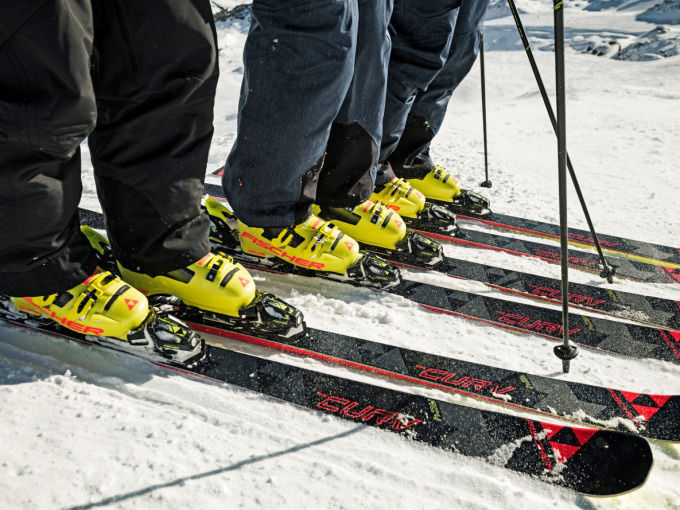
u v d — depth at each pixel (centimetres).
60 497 101
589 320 191
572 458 124
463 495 113
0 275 131
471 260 236
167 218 149
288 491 109
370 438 127
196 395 135
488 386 151
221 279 159
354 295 195
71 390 130
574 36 2373
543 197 325
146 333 142
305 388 140
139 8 117
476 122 559
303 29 149
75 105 112
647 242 266
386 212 220
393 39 215
